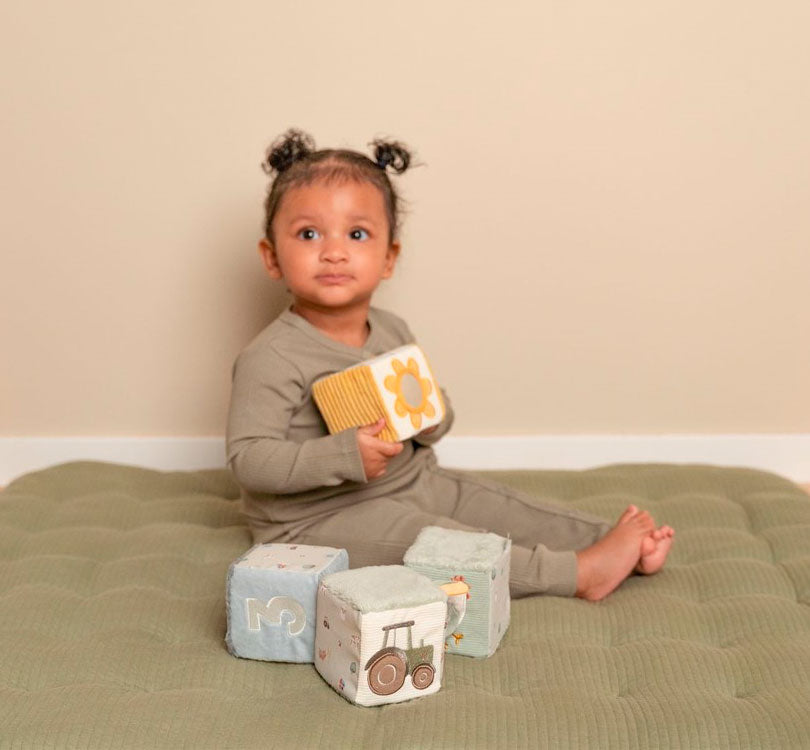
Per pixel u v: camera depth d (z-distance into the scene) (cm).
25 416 196
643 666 111
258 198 188
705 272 195
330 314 150
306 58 184
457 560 117
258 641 114
